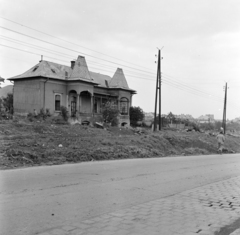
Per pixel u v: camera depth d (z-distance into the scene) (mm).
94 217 4816
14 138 15516
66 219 4668
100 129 25719
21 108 35938
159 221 4688
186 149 22562
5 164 10500
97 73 47125
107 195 6406
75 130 22281
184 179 8945
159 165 12320
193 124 67125
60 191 6625
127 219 4750
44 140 15883
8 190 6598
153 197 6402
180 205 5730
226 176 9867
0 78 31594
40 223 4449
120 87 45000
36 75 34062
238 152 27438
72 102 38375
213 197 6484
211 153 23000
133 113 49594
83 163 12188
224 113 57875
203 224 4609
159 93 34250
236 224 4664
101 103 42656
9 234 3990
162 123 59344
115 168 10844
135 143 19516
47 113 32312
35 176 8570
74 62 40500
